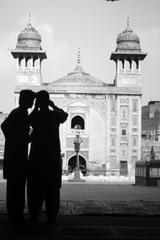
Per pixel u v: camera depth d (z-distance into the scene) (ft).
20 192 22.38
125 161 172.04
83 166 172.04
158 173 82.12
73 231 19.40
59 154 22.62
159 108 223.51
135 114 173.68
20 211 22.36
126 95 174.19
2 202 33.09
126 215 25.50
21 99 23.26
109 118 173.17
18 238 17.54
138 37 178.70
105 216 25.18
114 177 136.67
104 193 51.93
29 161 22.39
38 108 23.41
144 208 29.45
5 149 22.79
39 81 175.52
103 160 171.42
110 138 172.45
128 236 18.24
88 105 173.58
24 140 22.68
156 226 21.26
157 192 55.26
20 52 174.60
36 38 177.68
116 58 177.06
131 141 172.76
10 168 22.38
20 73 175.63
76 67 178.29
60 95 173.99
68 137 171.32
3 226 20.74
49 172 22.08
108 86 174.81
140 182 89.04
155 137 206.28
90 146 171.73
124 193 52.19
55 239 17.47
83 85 174.09
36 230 19.60
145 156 183.83
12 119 22.89
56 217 24.12
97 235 18.43
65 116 23.15
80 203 32.96
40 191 22.11
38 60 177.27
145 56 177.27
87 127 172.86
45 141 22.39
